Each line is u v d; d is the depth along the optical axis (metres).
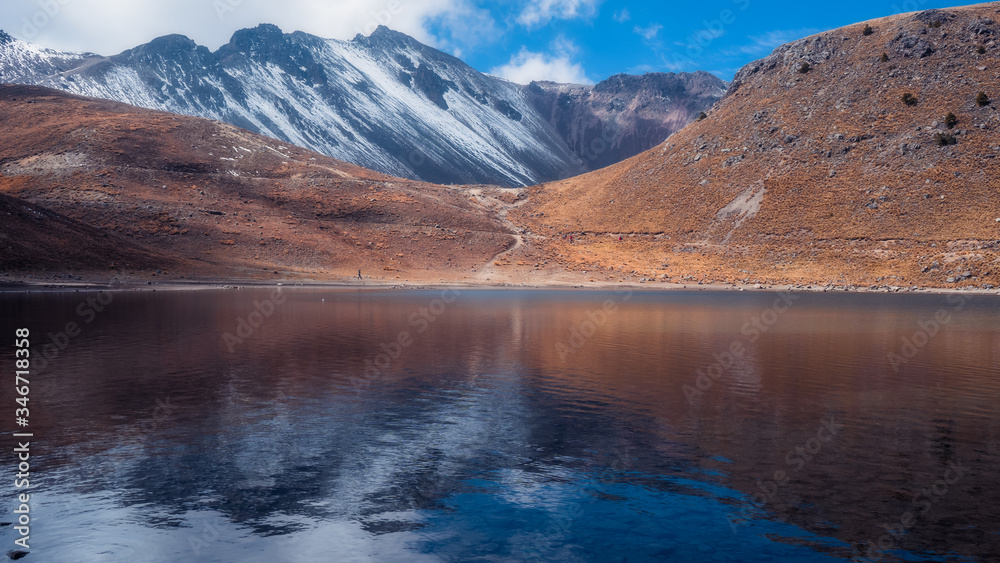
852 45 152.12
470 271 108.62
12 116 152.25
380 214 128.00
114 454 12.66
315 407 16.81
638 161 158.25
